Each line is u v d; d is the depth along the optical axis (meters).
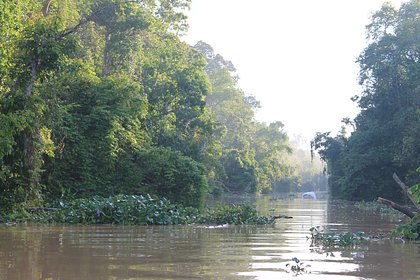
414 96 37.75
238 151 70.25
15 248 8.51
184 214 16.02
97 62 30.95
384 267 6.88
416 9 42.97
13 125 15.68
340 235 10.28
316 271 6.50
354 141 44.81
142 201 15.84
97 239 10.16
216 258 7.52
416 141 34.47
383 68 42.12
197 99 37.84
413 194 12.08
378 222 17.03
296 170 123.81
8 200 16.98
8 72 17.39
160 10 37.00
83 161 21.44
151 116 34.34
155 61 36.47
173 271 6.31
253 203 36.31
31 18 20.44
